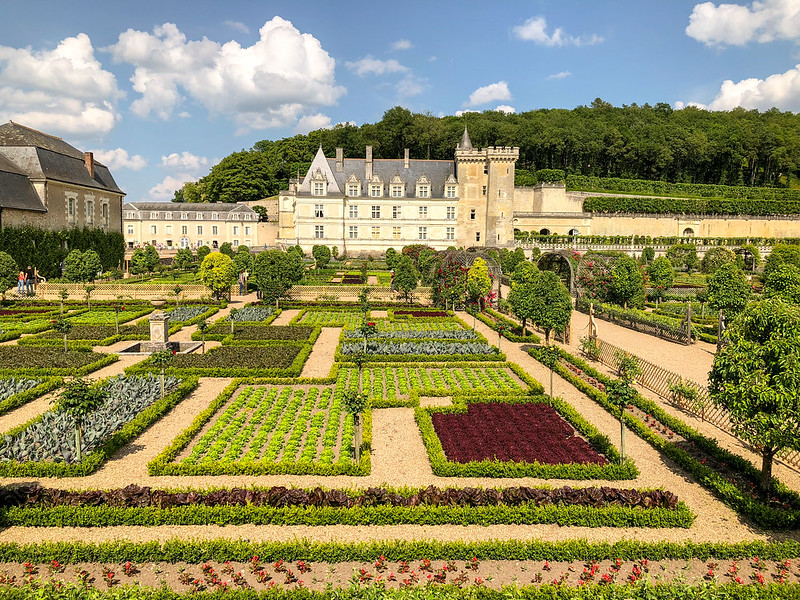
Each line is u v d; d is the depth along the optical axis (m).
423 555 13.41
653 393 28.09
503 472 18.16
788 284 35.38
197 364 30.12
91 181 84.00
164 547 13.17
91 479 17.36
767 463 16.73
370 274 77.12
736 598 11.84
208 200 148.88
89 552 13.06
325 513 14.97
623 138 146.12
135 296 57.28
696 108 187.38
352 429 21.66
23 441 19.02
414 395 25.75
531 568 13.25
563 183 121.38
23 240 66.38
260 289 51.84
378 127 140.25
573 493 15.89
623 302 54.16
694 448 20.77
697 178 153.88
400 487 16.92
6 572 12.68
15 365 29.23
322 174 103.56
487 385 28.48
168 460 18.47
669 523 15.31
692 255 95.00
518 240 107.62
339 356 32.47
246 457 19.00
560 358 34.19
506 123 146.00
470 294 51.06
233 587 12.21
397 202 105.50
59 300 53.25
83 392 17.97
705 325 46.25
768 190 138.75
